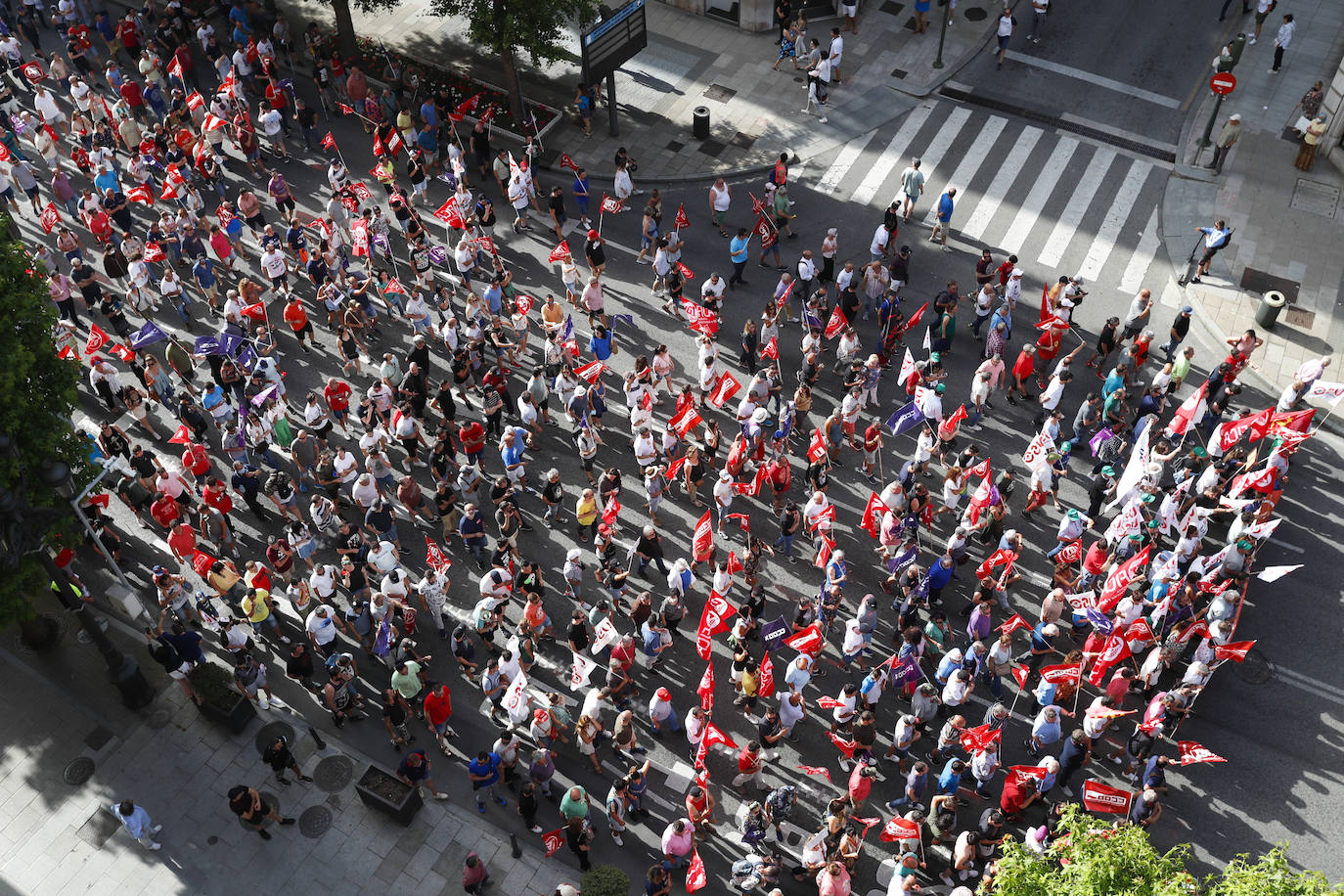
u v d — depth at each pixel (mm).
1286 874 15766
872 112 37312
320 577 24406
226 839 22312
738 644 23219
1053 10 40156
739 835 22062
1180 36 38750
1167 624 23938
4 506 19656
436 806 22594
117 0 43062
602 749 23281
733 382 27344
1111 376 27531
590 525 26531
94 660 25156
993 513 25531
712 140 36844
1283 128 35531
